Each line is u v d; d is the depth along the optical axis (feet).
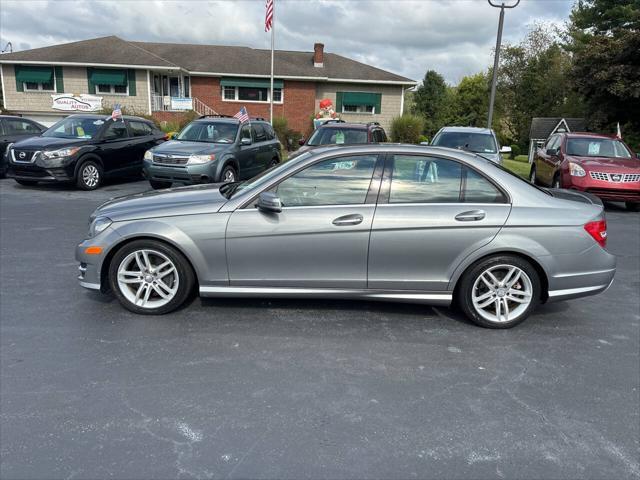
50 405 10.49
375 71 104.73
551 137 48.34
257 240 14.42
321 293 14.79
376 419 10.35
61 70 94.73
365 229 14.25
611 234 29.71
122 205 15.57
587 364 13.08
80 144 38.83
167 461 8.94
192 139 39.32
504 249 14.39
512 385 11.89
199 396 10.99
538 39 160.76
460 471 8.91
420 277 14.64
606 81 70.03
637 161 38.06
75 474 8.55
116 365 12.20
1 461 8.80
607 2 100.48
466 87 202.18
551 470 9.03
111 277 14.99
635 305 17.62
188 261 14.88
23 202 33.71
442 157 14.71
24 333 13.78
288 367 12.35
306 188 14.64
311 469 8.84
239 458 9.07
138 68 93.71
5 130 45.39
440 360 13.00
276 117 91.91
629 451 9.62
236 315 15.35
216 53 105.91
